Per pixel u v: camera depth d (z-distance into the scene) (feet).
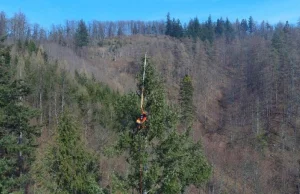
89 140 108.06
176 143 38.47
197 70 351.05
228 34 515.09
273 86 281.74
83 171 59.82
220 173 179.73
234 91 311.88
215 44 432.25
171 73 331.57
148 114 38.14
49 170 61.77
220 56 402.11
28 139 64.85
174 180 37.19
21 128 60.95
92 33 512.63
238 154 208.85
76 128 63.26
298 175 180.96
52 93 178.19
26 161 66.39
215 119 266.16
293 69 279.69
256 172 183.93
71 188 59.41
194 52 404.98
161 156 38.47
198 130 238.27
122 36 514.68
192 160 43.50
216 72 362.12
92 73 288.92
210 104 293.84
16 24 366.02
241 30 563.89
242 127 243.60
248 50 391.65
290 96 258.37
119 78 322.55
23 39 342.85
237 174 184.14
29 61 210.18
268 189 174.60
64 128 61.62
